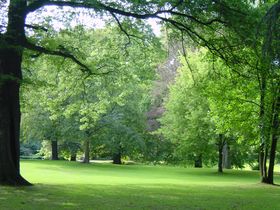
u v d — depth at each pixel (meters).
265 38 11.86
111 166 41.50
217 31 17.80
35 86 19.09
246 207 14.28
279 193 19.52
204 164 47.62
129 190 18.59
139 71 22.83
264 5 16.69
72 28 19.95
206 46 18.59
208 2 16.05
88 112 25.36
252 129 25.11
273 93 22.03
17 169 18.03
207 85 24.89
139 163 50.38
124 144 42.41
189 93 36.09
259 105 23.41
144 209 13.03
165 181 26.78
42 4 17.33
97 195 16.25
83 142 43.72
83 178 26.84
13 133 17.92
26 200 14.05
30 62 19.48
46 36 19.16
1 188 16.70
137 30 19.91
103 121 41.22
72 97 29.33
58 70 21.78
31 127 43.03
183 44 19.42
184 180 28.72
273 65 12.83
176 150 40.19
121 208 13.06
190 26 18.03
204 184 24.20
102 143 43.00
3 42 15.40
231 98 24.55
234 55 17.88
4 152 17.56
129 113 42.75
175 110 37.47
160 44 20.47
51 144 49.78
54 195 15.64
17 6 16.75
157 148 47.72
